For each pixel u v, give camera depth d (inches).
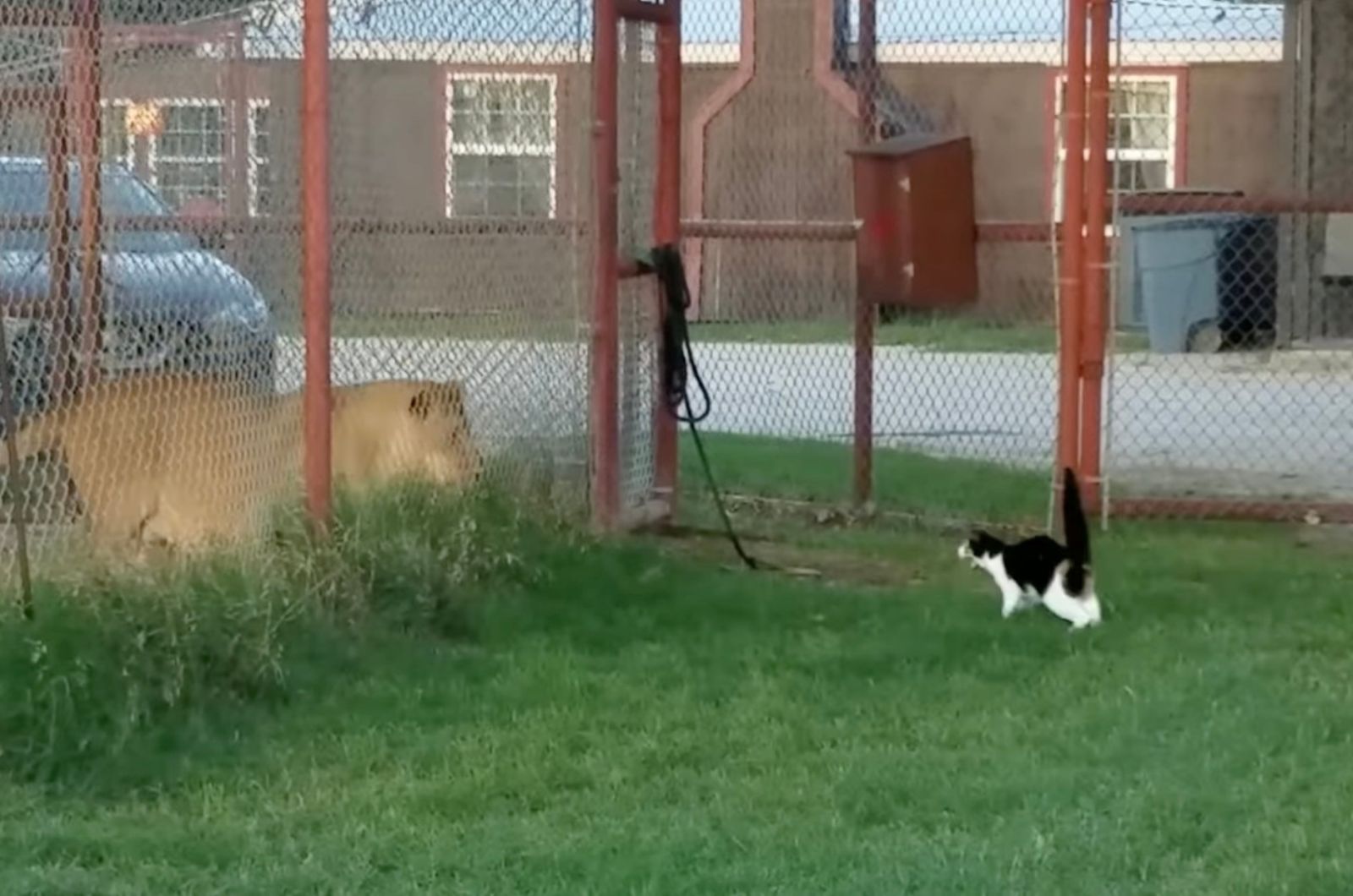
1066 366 449.1
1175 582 394.6
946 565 421.1
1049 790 264.5
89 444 347.3
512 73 458.6
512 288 435.2
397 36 462.0
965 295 445.1
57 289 379.9
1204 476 549.6
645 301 451.8
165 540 335.6
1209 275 965.2
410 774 275.1
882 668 328.2
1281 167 1081.4
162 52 440.5
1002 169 1164.5
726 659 333.4
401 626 341.4
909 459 571.5
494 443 422.9
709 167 1101.7
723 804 262.1
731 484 508.4
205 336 403.5
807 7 1083.9
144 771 272.4
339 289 453.1
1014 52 1154.0
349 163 535.5
